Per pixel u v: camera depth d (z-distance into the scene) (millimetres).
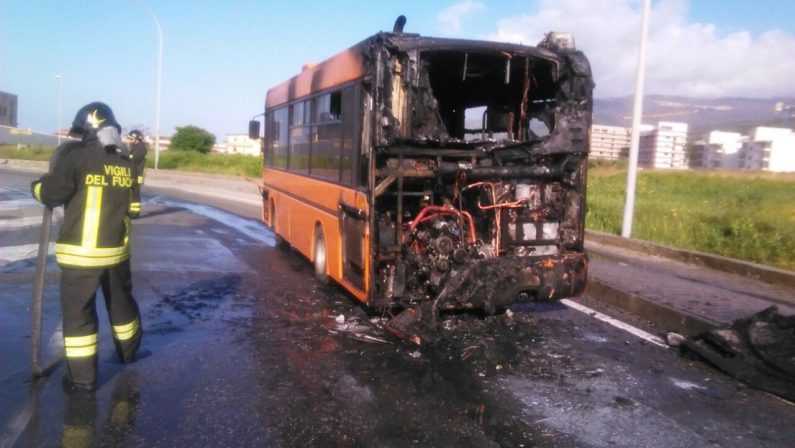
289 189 11797
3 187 25297
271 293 9164
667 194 23344
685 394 5809
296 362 6336
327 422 4992
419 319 7125
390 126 6945
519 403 5496
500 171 7367
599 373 6289
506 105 8719
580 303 9117
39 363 5582
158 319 7641
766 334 6527
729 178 31016
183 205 21375
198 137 66125
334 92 8672
